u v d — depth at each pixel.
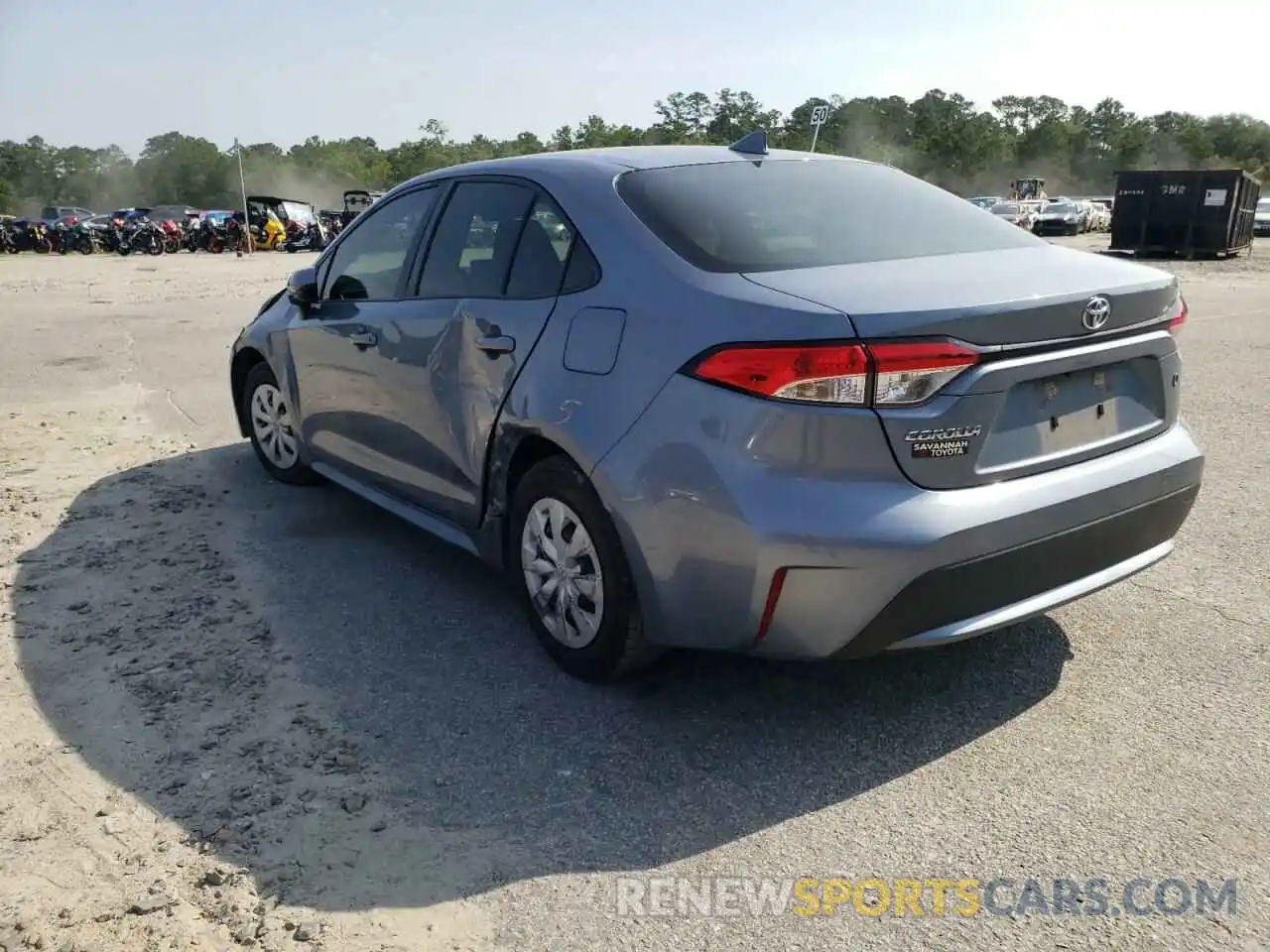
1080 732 3.19
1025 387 2.93
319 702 3.45
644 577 3.10
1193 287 16.89
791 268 3.11
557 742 3.20
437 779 3.01
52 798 2.93
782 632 2.87
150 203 144.88
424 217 4.35
